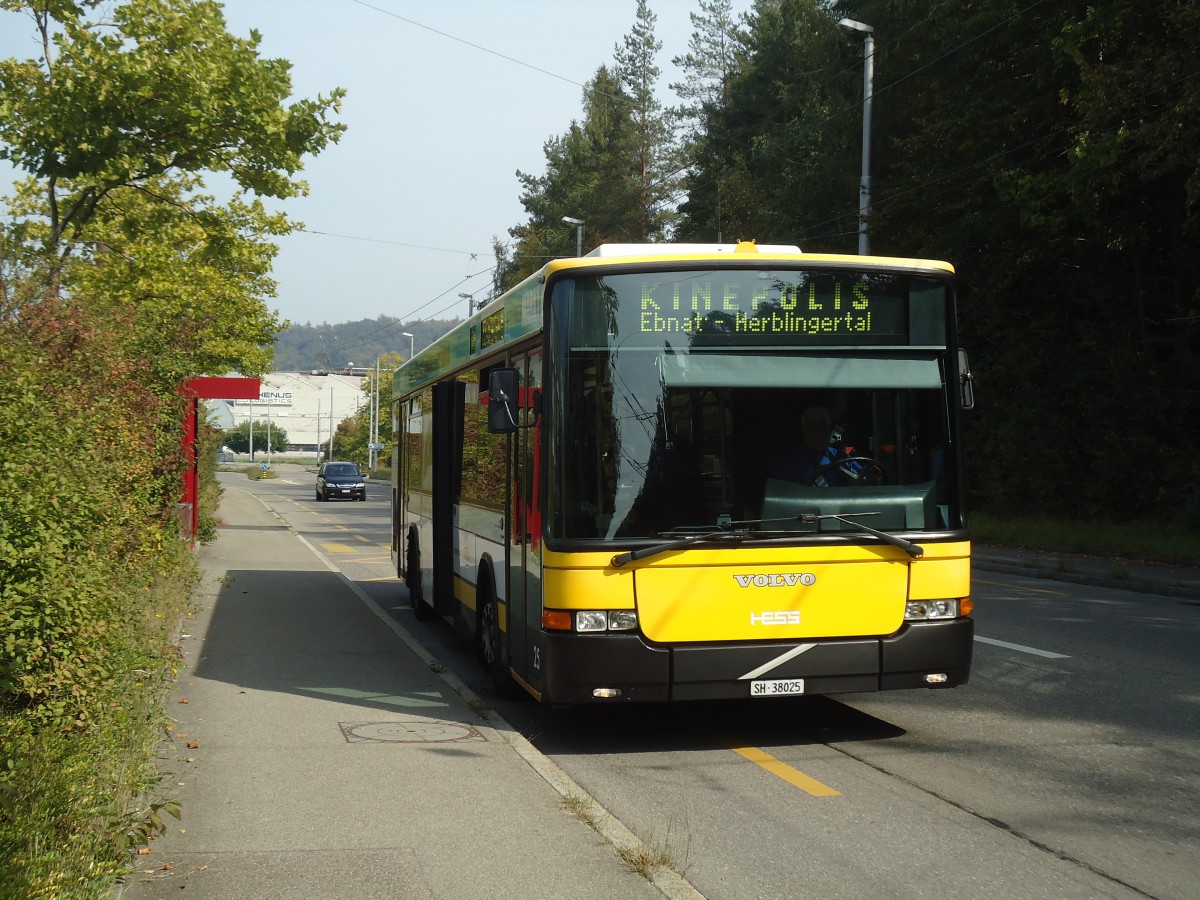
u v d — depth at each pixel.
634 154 58.03
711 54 56.28
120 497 9.92
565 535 7.19
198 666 10.55
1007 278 29.83
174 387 15.16
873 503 7.45
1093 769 6.98
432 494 12.54
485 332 10.09
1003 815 6.09
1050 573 20.14
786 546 7.28
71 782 5.20
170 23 13.98
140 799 5.90
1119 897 4.90
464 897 4.78
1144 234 25.92
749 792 6.61
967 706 8.86
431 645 12.78
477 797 6.29
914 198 31.17
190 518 23.53
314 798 6.26
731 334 7.45
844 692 7.32
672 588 7.18
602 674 7.09
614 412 7.30
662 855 5.26
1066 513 29.27
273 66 14.65
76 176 14.09
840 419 7.49
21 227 13.62
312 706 8.80
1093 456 28.77
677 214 58.00
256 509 45.88
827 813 6.16
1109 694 9.23
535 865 5.18
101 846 4.77
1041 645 11.76
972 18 28.23
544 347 7.44
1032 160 27.30
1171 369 26.61
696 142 56.97
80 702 6.54
